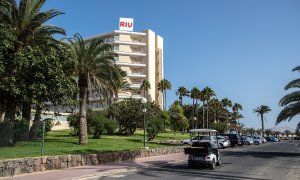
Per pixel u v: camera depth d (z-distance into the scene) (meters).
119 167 21.80
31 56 26.12
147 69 116.00
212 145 23.08
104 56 34.34
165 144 44.97
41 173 17.98
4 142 21.00
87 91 34.66
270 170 21.14
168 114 87.00
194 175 18.58
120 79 35.97
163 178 17.31
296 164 25.25
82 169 20.14
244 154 37.25
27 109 31.14
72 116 45.44
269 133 188.00
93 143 34.75
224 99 152.88
